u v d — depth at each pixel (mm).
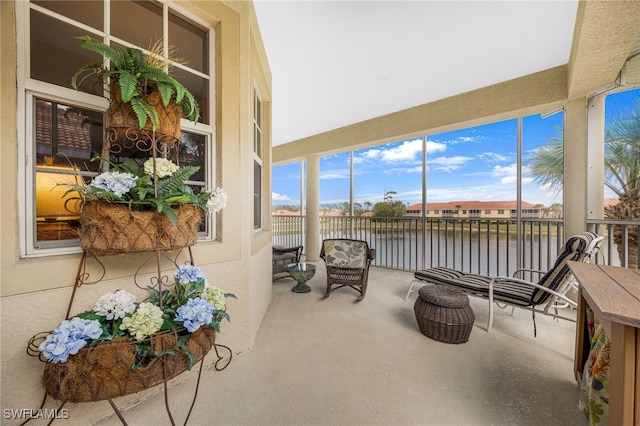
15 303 1028
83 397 923
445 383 1482
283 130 5043
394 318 2441
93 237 1025
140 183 1126
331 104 3818
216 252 1721
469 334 1952
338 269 3080
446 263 4086
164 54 1566
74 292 1131
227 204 1777
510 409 1288
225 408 1293
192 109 1313
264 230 2865
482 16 2020
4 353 1008
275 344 1945
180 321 1141
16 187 1060
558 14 1977
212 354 1687
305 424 1196
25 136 1102
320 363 1686
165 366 1038
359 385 1466
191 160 1749
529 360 1716
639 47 2074
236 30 1833
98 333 959
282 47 2477
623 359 824
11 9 1058
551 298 1919
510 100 3031
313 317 2467
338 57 2637
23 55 1096
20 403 1041
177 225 1165
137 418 1238
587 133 2559
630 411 809
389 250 4809
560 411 1274
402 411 1274
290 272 3289
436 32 2225
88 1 1323
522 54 2525
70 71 1252
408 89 3320
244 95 1886
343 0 1882
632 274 1316
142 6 1522
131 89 1009
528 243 3283
